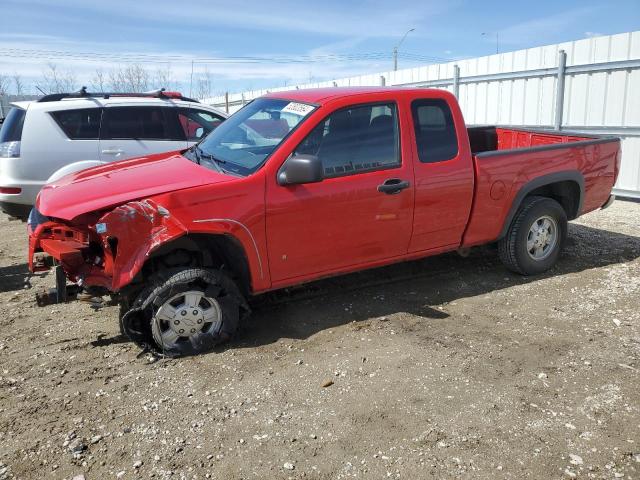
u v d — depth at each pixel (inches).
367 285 211.5
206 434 124.5
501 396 138.1
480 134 285.4
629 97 362.0
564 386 142.4
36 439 122.4
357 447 119.7
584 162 226.5
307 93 189.3
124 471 112.4
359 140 176.7
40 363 156.3
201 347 160.7
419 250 195.0
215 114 329.4
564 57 395.5
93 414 131.8
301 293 201.6
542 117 421.7
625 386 142.0
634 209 354.6
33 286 222.1
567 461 114.6
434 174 187.3
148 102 304.5
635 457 115.3
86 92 306.3
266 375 149.3
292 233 166.2
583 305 194.2
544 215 218.7
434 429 125.5
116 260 147.9
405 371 150.4
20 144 271.0
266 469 113.1
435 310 191.3
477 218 202.1
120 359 158.6
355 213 174.6
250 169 164.6
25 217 280.5
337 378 147.4
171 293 154.1
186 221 150.7
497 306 194.4
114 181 167.5
